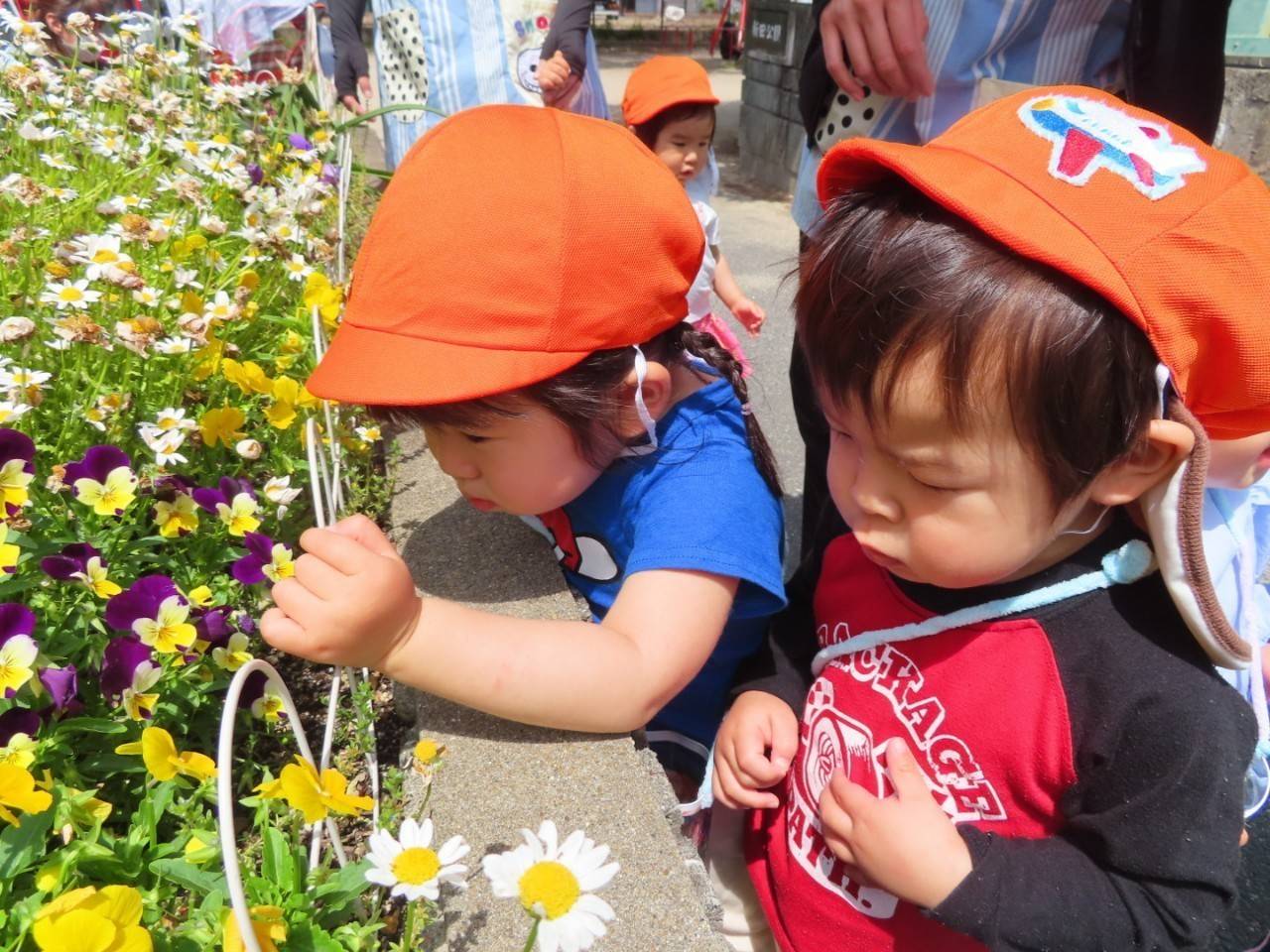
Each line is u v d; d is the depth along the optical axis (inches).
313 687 59.0
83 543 46.4
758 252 225.1
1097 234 31.9
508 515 63.5
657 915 38.0
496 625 43.0
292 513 67.2
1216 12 58.9
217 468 62.4
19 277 62.8
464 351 42.8
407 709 55.9
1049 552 39.5
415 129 138.3
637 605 45.4
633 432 47.3
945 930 44.9
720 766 50.3
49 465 54.7
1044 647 39.3
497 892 29.2
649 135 141.3
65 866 34.3
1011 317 31.7
